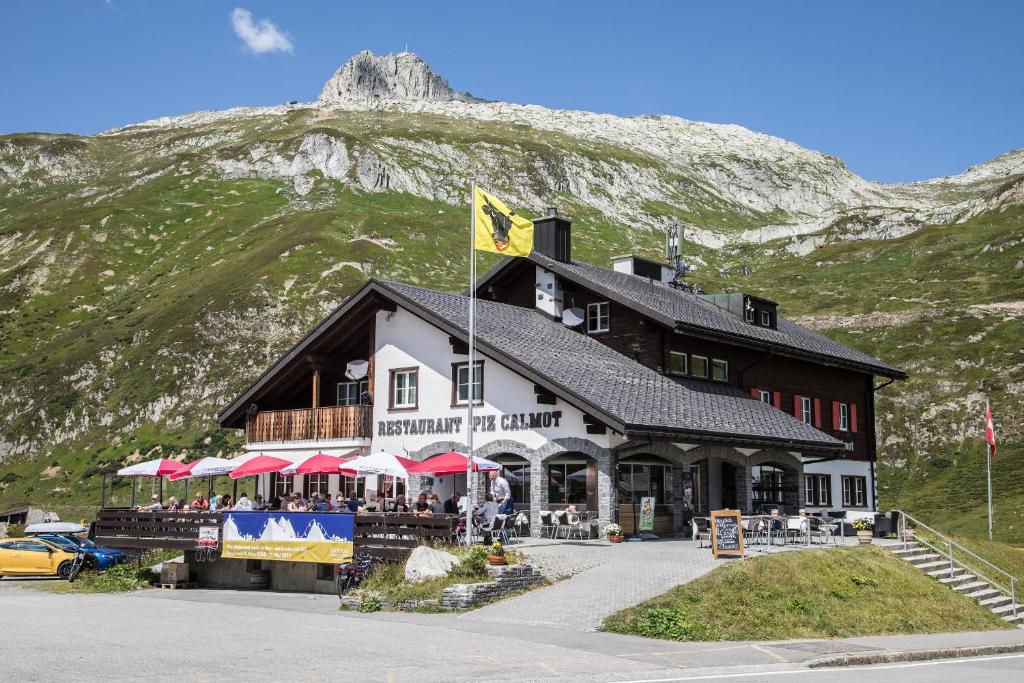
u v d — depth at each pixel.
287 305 94.62
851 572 22.20
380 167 172.62
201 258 122.06
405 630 16.17
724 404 32.59
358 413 32.38
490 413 29.83
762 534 27.06
